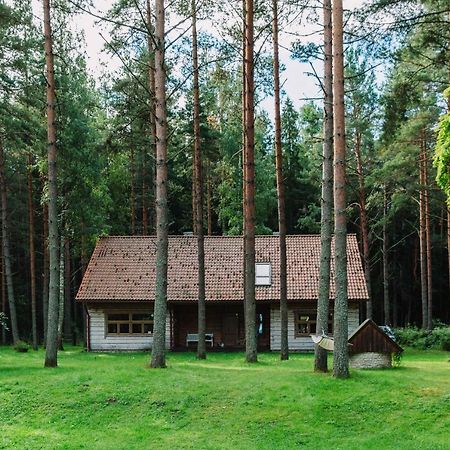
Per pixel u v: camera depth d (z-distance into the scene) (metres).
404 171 32.44
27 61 26.22
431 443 12.66
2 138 30.80
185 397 15.61
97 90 41.94
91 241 39.44
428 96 28.58
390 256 52.72
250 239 22.30
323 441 13.07
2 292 43.88
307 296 32.28
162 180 19.59
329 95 19.23
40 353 31.61
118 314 33.28
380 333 19.34
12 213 42.66
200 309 26.19
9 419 14.84
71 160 33.69
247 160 22.31
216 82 25.77
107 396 15.83
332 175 20.89
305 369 19.19
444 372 18.02
